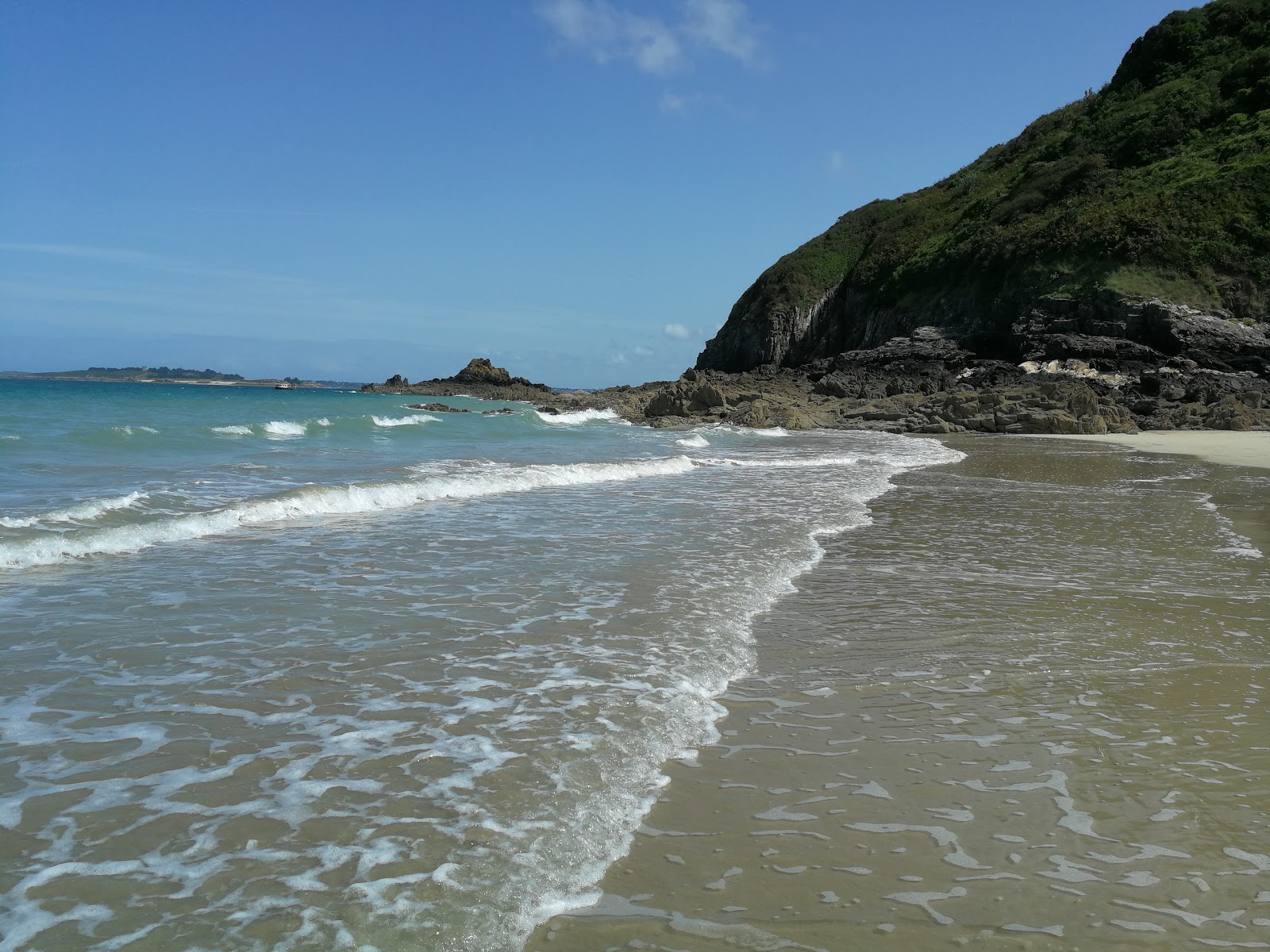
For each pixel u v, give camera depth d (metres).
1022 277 59.66
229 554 9.50
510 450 24.70
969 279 65.62
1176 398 43.12
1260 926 3.35
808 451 26.78
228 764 4.50
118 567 8.72
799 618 7.60
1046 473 20.70
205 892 3.38
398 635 6.75
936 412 39.56
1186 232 53.97
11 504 11.57
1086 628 7.39
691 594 8.27
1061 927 3.31
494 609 7.55
